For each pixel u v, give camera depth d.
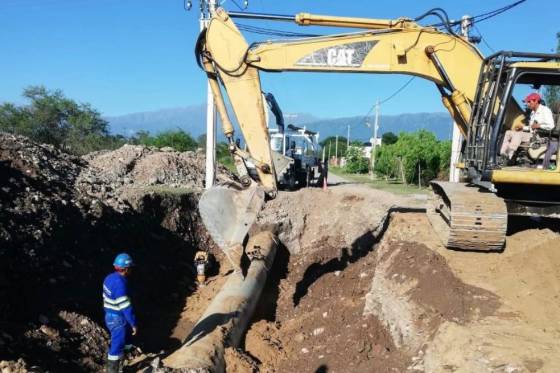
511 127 9.78
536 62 8.94
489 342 6.34
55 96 35.47
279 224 15.30
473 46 10.09
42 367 6.85
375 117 49.69
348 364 7.96
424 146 33.19
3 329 7.14
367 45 9.88
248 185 8.91
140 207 13.95
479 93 9.66
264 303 11.76
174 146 39.50
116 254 11.54
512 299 7.64
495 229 8.98
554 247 8.61
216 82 9.55
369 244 14.08
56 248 9.83
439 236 10.52
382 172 40.72
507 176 8.90
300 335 9.87
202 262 12.95
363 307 9.97
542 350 6.07
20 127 32.44
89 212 11.85
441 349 6.64
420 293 8.30
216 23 9.39
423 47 10.05
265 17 10.25
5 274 8.12
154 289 11.77
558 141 8.86
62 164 15.05
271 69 9.58
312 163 24.83
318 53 9.73
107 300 7.14
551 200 9.46
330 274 12.79
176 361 7.17
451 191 9.85
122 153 19.80
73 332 8.16
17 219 9.52
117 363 7.11
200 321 8.97
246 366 8.02
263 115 9.27
